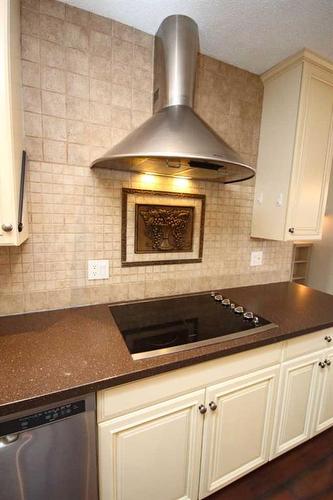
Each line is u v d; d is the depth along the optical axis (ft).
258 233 5.42
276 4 3.38
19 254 3.70
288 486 4.00
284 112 4.75
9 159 2.52
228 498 3.81
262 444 3.93
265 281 6.10
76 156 3.82
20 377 2.47
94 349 3.01
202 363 3.10
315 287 11.43
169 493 3.24
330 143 4.99
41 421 2.32
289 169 4.68
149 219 4.49
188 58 3.65
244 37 4.05
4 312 3.77
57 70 3.53
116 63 3.86
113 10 3.56
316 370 4.23
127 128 4.08
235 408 3.49
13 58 2.71
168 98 3.71
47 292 3.96
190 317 4.11
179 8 3.49
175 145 2.88
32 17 3.31
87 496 2.68
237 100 4.97
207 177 4.55
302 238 5.07
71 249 4.00
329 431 5.04
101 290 4.33
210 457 3.42
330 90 4.76
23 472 2.33
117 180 4.14
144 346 3.16
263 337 3.43
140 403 2.79
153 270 4.73
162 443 3.02
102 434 2.64
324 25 3.76
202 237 5.05
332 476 4.16
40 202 3.69
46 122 3.57
